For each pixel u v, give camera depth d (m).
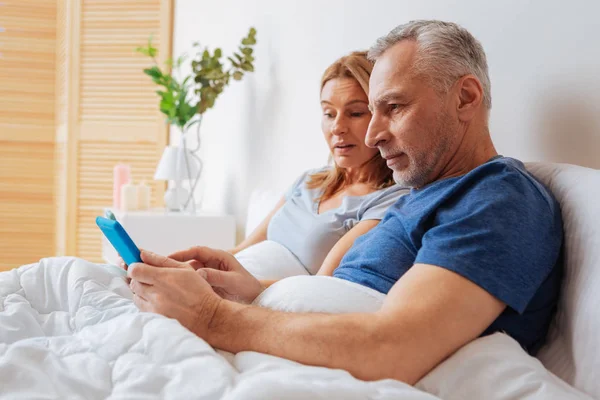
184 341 0.90
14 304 1.19
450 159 1.21
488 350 0.91
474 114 1.20
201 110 3.28
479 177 1.09
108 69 4.13
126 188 3.41
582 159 1.26
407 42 1.19
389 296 0.97
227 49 3.39
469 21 1.61
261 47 2.94
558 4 1.32
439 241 0.98
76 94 4.13
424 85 1.17
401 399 0.79
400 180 1.24
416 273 0.96
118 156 4.12
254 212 2.62
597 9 1.22
